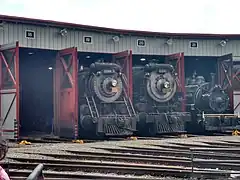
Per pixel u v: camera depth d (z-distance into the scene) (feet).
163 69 74.79
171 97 75.77
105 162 31.04
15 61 60.34
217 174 25.38
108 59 86.43
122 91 71.51
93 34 76.54
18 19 67.21
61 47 72.84
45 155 37.40
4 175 6.18
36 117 97.76
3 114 63.52
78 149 42.80
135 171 26.99
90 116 65.67
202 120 74.38
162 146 45.75
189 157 35.17
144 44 81.82
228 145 47.37
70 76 67.67
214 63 95.61
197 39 86.12
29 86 99.86
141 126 74.13
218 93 76.84
